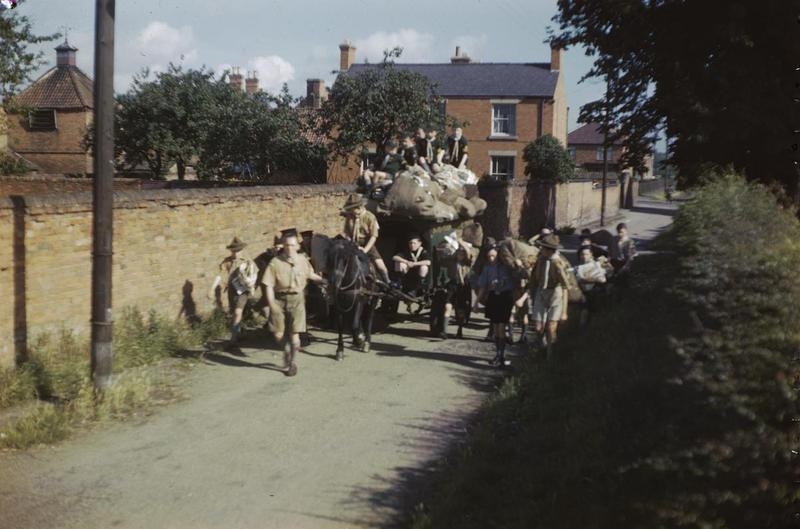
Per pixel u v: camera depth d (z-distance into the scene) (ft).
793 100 51.08
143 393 30.94
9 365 31.22
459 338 45.27
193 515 21.21
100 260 30.12
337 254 38.60
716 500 16.01
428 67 156.15
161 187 90.17
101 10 29.27
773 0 49.03
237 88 107.86
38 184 88.17
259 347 40.81
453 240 45.14
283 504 22.04
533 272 37.55
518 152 146.72
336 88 92.63
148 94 105.19
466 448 25.80
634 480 19.17
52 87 132.57
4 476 23.35
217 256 44.86
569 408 27.86
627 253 49.90
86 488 22.76
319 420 29.35
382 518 21.29
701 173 53.47
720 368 17.74
